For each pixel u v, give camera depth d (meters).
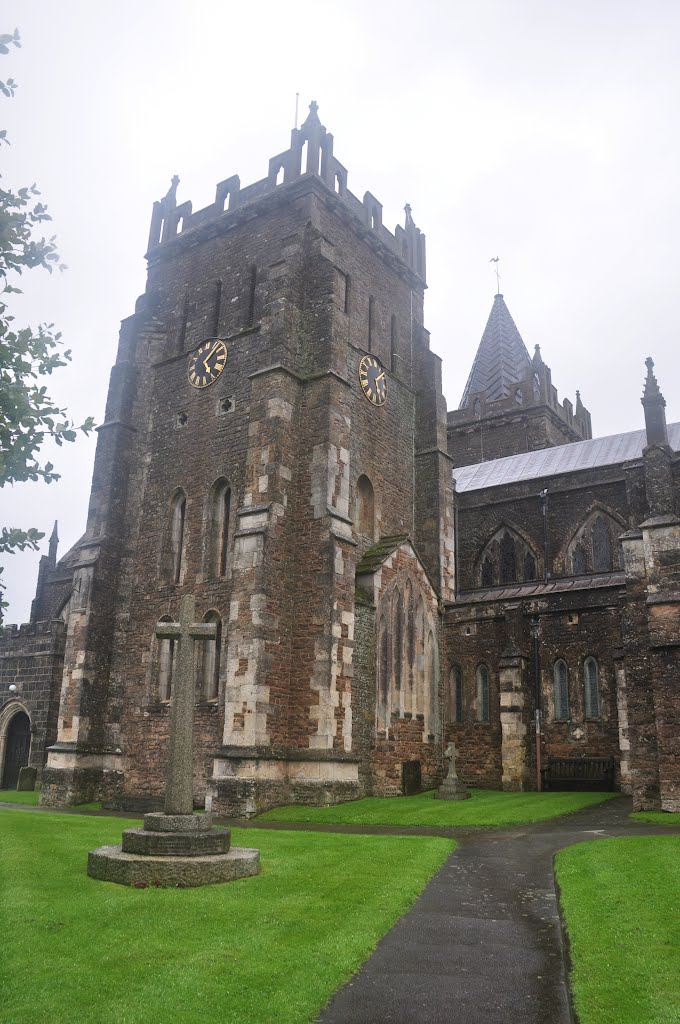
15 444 10.99
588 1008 8.02
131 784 32.06
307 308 33.47
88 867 13.59
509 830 21.34
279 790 27.05
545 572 42.41
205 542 33.09
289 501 30.38
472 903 12.54
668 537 25.33
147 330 38.25
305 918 11.09
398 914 11.71
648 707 25.23
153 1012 7.91
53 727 41.03
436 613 36.34
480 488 45.94
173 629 15.12
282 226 35.97
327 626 28.56
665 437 34.72
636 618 26.06
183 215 40.56
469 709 35.38
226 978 8.80
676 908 11.16
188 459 35.06
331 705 27.88
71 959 9.31
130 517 35.91
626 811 25.00
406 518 37.66
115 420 36.53
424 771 33.38
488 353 74.19
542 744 33.41
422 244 43.31
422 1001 8.57
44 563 52.88
